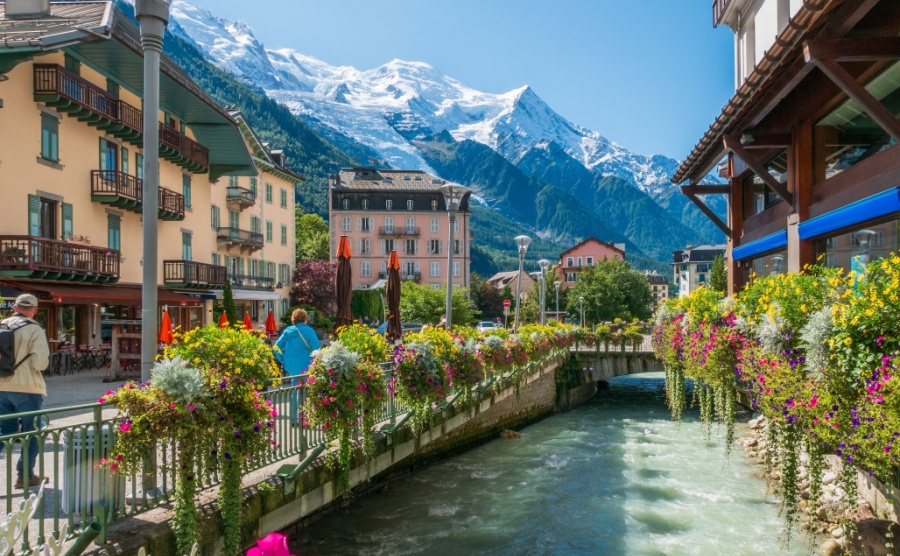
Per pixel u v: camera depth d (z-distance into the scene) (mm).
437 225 77438
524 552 9086
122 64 22109
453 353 12070
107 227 23344
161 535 5148
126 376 16609
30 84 19141
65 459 4902
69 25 19641
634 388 32906
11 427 6121
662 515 10711
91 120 21750
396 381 10445
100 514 4875
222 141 30938
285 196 54531
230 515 5660
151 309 6613
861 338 5746
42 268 18312
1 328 6156
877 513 8070
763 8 18516
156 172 6750
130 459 4883
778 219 15844
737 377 10000
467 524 10344
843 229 12117
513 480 13281
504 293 97188
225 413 5383
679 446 16938
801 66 9711
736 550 8922
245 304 45406
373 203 77375
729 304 10570
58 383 15922
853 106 11305
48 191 19922
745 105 11797
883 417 5211
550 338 23016
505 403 19312
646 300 85812
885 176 10148
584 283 84750
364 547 9258
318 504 7762
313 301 55781
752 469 13953
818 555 8336
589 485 12812
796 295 7621
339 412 7812
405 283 54125
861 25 9188
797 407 6527
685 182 20281
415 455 14000
